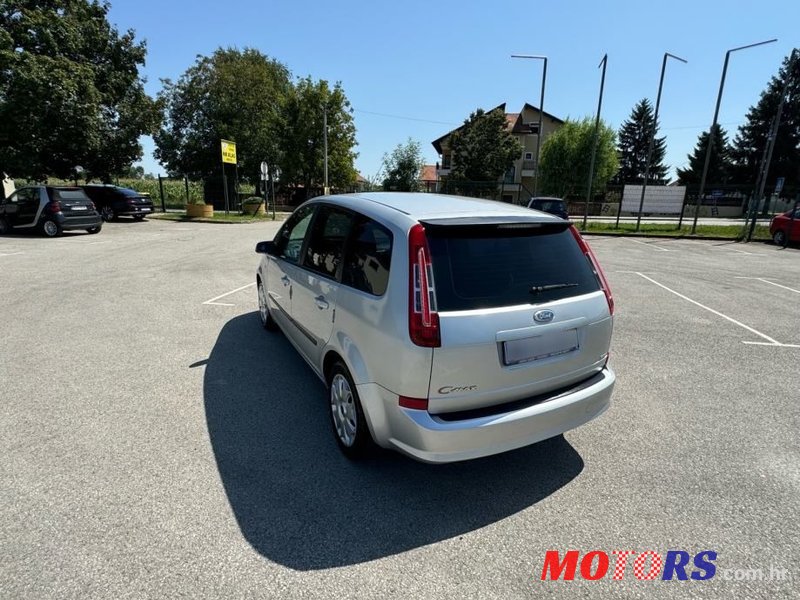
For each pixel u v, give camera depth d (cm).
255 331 549
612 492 277
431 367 233
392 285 246
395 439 255
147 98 2339
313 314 342
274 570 213
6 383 402
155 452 303
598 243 1766
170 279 833
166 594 197
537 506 263
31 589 197
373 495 268
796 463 309
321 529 240
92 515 243
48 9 1861
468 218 263
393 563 219
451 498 268
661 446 328
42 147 1822
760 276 1022
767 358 506
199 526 238
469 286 244
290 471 288
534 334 253
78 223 1470
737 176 5056
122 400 374
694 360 498
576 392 275
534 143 5184
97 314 612
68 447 306
